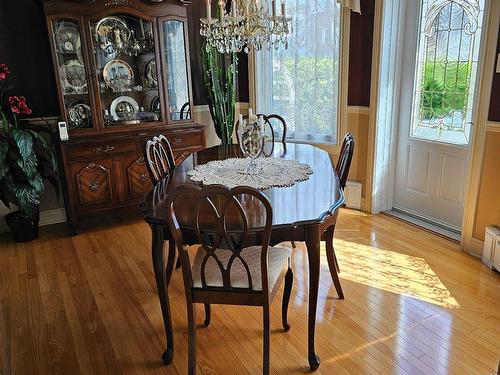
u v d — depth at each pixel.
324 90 4.07
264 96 4.54
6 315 2.40
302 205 1.84
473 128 2.85
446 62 3.26
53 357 2.03
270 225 1.57
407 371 1.86
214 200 1.94
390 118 3.70
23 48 3.47
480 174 2.83
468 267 2.78
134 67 3.86
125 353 2.05
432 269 2.77
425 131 3.54
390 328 2.16
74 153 3.41
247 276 1.77
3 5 3.34
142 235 3.53
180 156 3.96
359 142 3.89
